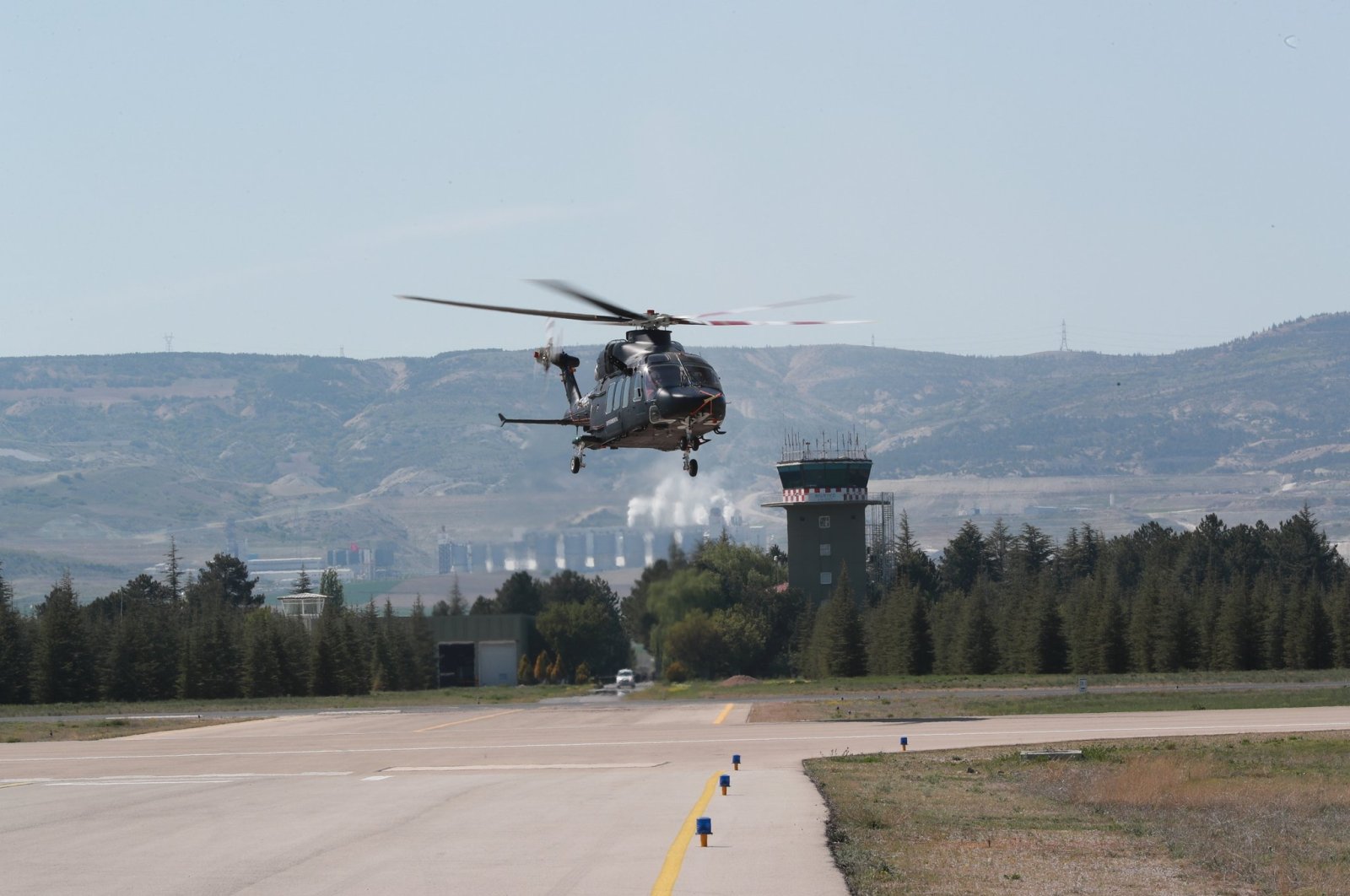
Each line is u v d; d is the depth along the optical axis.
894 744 118.81
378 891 48.16
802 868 50.88
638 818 65.94
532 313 104.50
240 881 50.94
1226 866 55.31
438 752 121.75
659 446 116.56
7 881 51.84
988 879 50.66
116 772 109.19
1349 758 100.75
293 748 131.75
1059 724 138.38
